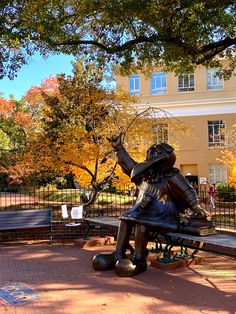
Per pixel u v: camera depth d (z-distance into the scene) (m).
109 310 5.23
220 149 28.22
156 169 7.46
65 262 8.17
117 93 13.87
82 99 13.66
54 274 7.18
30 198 19.81
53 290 6.17
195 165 30.22
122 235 7.47
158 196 7.27
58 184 21.97
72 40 11.13
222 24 9.73
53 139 13.62
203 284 6.37
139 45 11.14
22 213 10.48
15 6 9.59
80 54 12.35
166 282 6.51
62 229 11.29
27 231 11.15
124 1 9.09
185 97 30.19
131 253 7.69
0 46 10.37
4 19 9.30
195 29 9.49
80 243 9.84
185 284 6.38
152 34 10.76
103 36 11.33
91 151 12.88
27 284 6.53
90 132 13.00
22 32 9.61
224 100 29.44
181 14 9.41
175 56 10.70
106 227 10.87
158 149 7.36
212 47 10.59
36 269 7.61
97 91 13.48
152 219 7.09
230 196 16.16
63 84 14.30
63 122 13.74
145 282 6.53
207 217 7.27
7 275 7.16
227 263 7.88
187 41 10.01
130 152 13.40
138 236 7.12
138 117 13.64
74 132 12.77
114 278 6.81
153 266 7.55
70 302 5.58
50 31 9.75
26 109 30.55
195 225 7.14
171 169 7.41
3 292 6.10
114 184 14.42
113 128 13.24
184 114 30.19
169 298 5.69
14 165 19.58
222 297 5.68
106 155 13.10
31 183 20.86
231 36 10.85
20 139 18.56
